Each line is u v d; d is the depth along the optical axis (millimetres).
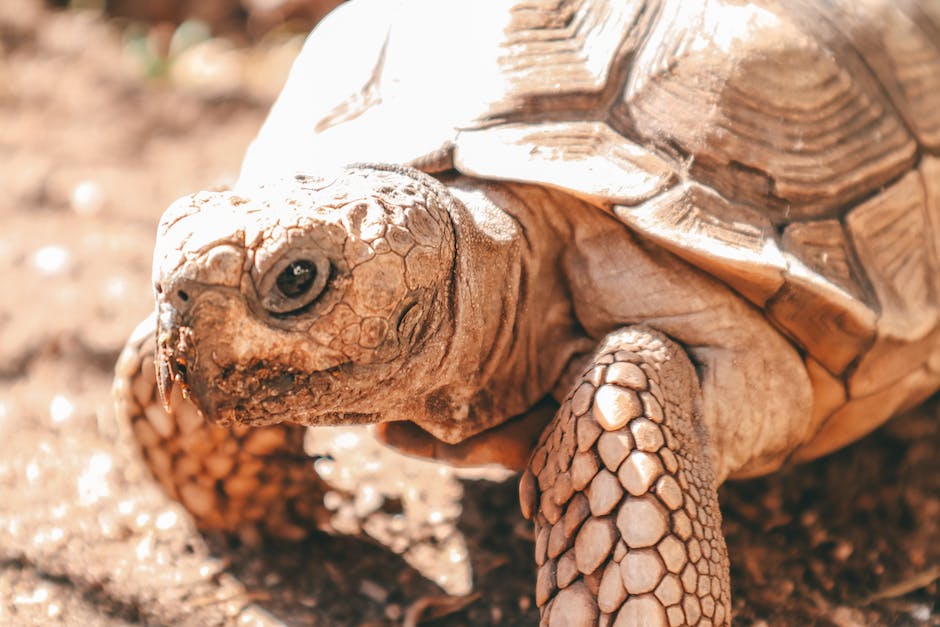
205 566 2250
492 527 2359
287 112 2145
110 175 4457
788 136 2018
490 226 1817
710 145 1938
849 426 2176
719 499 2404
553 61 1975
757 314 1926
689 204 1862
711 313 1879
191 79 5492
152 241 3859
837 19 2238
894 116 2225
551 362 1967
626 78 1974
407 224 1614
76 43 5863
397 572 2232
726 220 1879
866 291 1980
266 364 1539
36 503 2467
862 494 2410
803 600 2115
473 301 1765
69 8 6234
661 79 1980
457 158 1847
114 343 3164
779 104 2031
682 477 1660
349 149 1928
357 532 2352
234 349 1501
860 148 2107
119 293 3445
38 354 3133
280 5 5945
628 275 1894
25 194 4270
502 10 2035
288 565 2258
